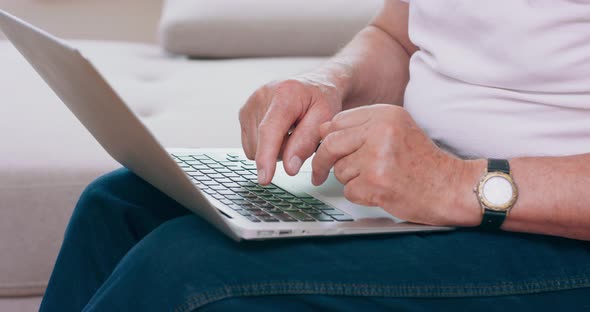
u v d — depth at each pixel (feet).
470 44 2.98
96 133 2.81
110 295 2.32
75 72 2.17
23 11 9.56
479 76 2.92
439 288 2.35
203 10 7.10
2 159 4.25
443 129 3.07
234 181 2.89
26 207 4.22
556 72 2.72
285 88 2.91
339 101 3.08
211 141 4.53
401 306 2.32
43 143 4.42
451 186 2.53
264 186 2.85
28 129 4.59
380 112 2.56
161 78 6.42
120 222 2.99
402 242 2.48
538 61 2.73
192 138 4.55
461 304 2.38
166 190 2.66
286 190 2.83
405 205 2.50
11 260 4.29
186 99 5.44
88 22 9.68
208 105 5.25
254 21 7.07
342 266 2.33
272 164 2.72
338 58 3.59
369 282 2.30
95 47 7.38
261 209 2.54
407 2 3.69
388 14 3.81
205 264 2.25
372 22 3.92
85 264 2.97
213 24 7.04
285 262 2.30
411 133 2.54
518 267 2.45
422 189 2.51
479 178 2.54
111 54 7.05
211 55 7.19
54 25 9.63
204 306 2.19
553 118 2.78
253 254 2.31
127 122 2.20
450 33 3.06
